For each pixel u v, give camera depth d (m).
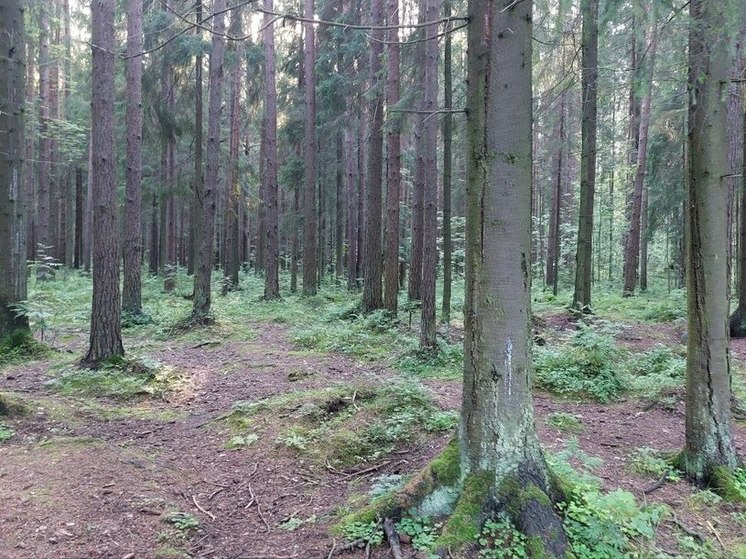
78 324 12.65
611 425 6.43
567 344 9.66
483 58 3.61
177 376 8.12
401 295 17.94
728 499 4.35
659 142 17.33
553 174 23.47
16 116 9.05
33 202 23.89
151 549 3.59
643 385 7.95
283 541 3.78
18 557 3.38
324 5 17.58
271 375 8.48
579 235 13.55
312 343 11.26
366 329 12.37
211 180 13.09
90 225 26.86
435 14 9.91
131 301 13.45
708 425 4.71
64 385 7.35
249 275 27.38
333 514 4.14
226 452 5.40
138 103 13.37
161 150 20.81
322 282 24.80
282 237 29.84
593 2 4.98
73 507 4.01
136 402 7.09
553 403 7.38
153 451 5.37
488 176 3.63
